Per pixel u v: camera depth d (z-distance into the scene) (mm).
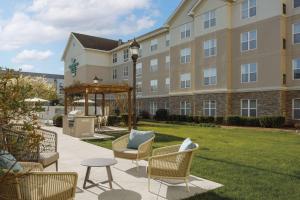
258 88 21453
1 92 3318
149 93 33844
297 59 20062
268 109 20859
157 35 32500
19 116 3445
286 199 4969
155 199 5020
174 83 28906
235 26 23219
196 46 26016
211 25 24703
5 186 3580
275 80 20516
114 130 17312
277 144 11539
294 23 20266
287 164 7605
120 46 38500
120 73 39500
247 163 7699
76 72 42938
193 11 26125
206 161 7922
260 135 15039
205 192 5332
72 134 14461
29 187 3650
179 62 28391
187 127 20359
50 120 25047
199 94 25578
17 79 3467
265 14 21203
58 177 3805
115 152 7273
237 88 22984
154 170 5477
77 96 27938
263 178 6246
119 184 5875
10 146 3762
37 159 5680
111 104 31781
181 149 5762
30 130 3451
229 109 23234
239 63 22891
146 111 33562
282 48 20344
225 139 13180
